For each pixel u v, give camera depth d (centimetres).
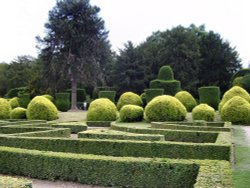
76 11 3741
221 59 4488
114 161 736
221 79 4528
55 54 3659
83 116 2738
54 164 813
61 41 3662
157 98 2069
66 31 3591
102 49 3781
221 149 858
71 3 3712
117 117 2241
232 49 4659
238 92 2256
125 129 1501
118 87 4334
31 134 1221
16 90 4556
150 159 722
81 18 3688
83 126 1670
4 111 2598
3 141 1101
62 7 3722
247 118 1886
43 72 3772
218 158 858
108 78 4575
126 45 4459
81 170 776
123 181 723
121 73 4266
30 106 2377
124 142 951
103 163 748
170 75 3219
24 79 5241
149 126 1819
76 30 3612
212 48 4609
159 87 3145
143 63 4341
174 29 4478
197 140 1248
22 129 1520
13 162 879
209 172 580
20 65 5519
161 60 4394
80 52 3681
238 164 805
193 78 4288
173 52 4366
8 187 464
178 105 2019
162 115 1994
